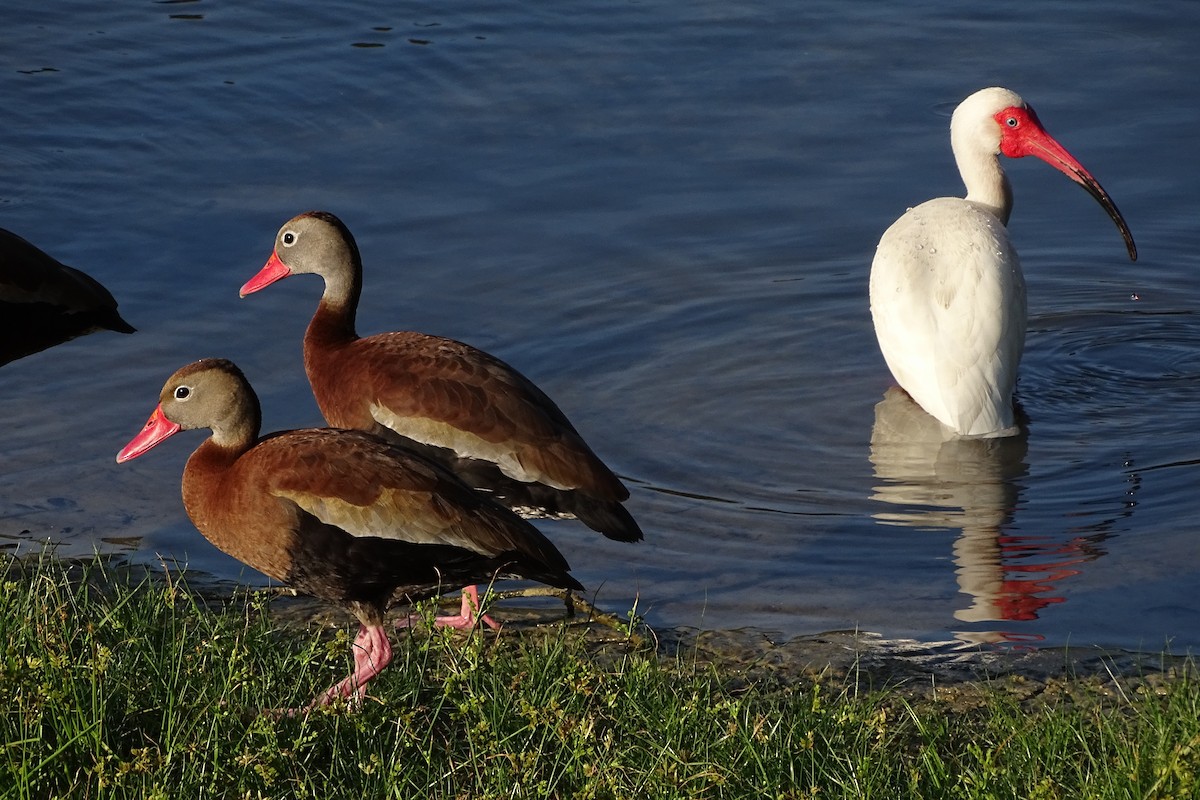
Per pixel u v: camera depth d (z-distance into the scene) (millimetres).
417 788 7664
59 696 7598
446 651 9266
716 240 16578
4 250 14492
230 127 18844
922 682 9617
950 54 20359
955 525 11906
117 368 14164
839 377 14406
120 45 20828
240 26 21500
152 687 8242
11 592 9445
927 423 13609
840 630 10414
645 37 21000
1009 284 13586
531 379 14195
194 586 10898
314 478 9289
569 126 18766
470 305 15281
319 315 12547
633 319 15203
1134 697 9266
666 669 9289
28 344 14664
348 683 8781
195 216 16859
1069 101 19062
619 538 10898
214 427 9734
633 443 13203
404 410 11148
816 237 16625
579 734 7836
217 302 15266
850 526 11914
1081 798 7527
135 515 11898
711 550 11586
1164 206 17188
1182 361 14711
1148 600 10758
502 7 22000
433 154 18188
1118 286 16125
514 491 10930
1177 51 20172
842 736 8180
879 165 17922
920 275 13703
